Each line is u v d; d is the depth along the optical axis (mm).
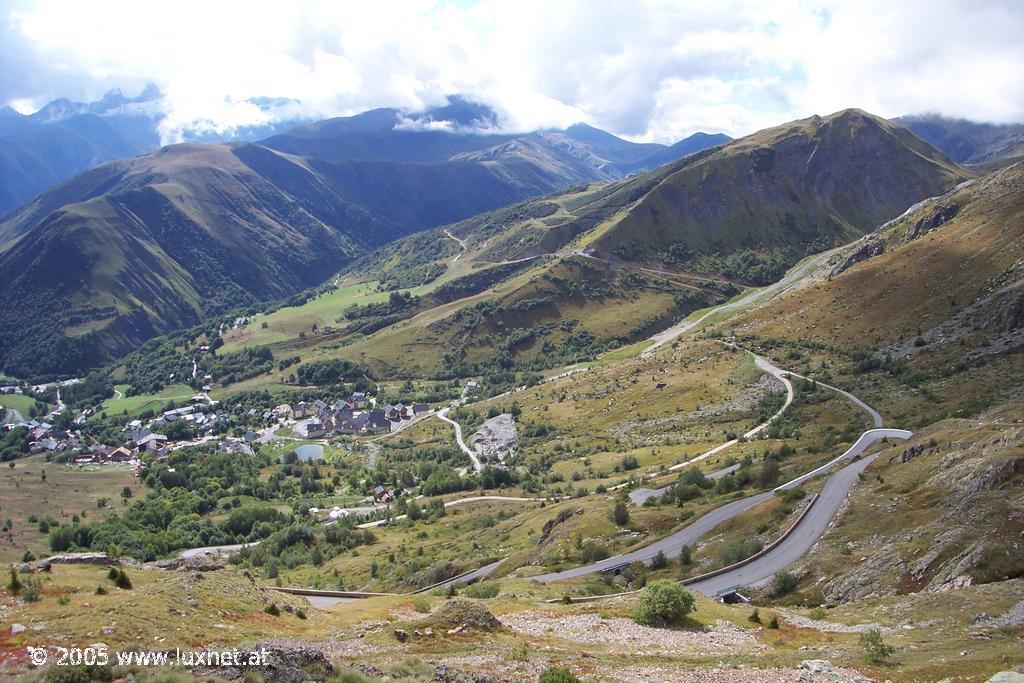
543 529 121625
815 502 87188
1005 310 180625
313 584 124438
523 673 34688
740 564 75375
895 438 130125
